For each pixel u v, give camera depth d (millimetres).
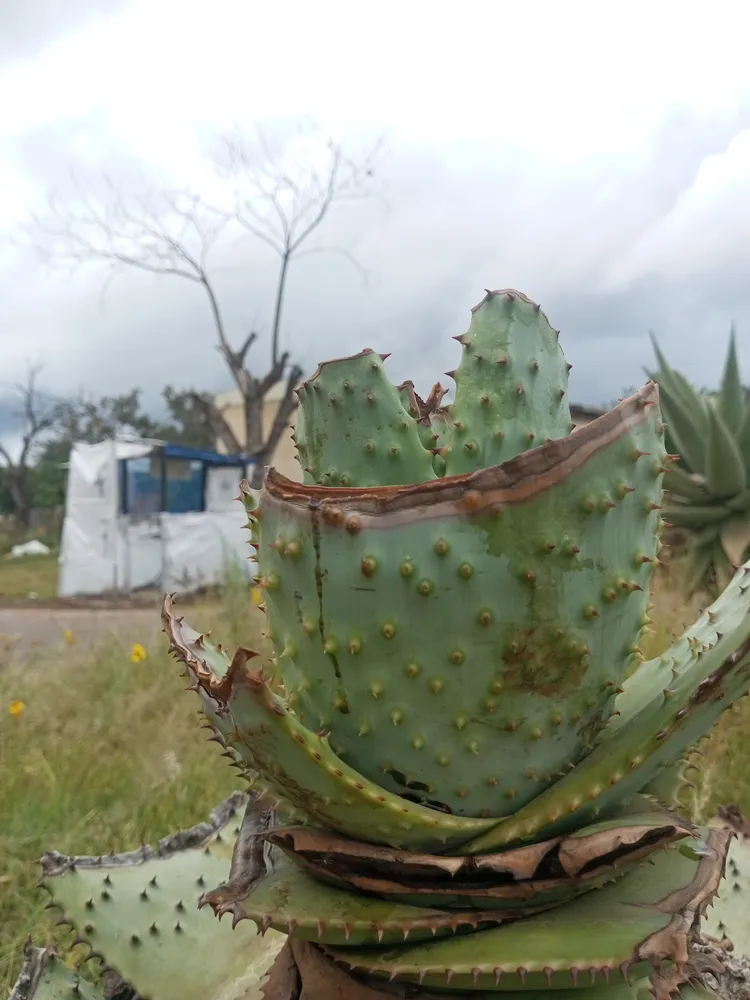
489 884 1054
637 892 1096
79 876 1605
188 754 4203
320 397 1390
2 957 2502
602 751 1125
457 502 1029
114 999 1671
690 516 6195
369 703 1088
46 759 4113
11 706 4785
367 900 1070
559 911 1069
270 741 978
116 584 15531
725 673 1056
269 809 1340
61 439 50906
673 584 6246
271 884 1134
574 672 1084
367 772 1137
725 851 1194
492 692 1069
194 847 1950
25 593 17734
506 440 1323
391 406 1370
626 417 1086
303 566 1080
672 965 1067
